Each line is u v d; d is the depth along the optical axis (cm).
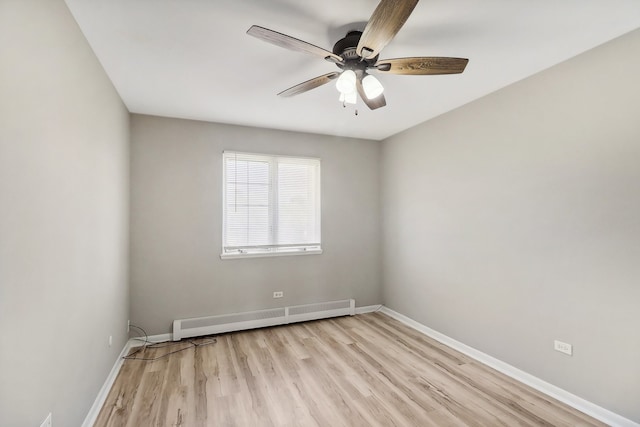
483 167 283
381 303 437
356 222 425
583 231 210
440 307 333
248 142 367
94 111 202
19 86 117
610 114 196
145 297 320
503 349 264
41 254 133
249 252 366
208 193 346
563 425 195
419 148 365
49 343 141
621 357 191
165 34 184
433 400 222
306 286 395
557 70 224
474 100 292
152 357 289
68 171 161
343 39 179
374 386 241
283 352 301
